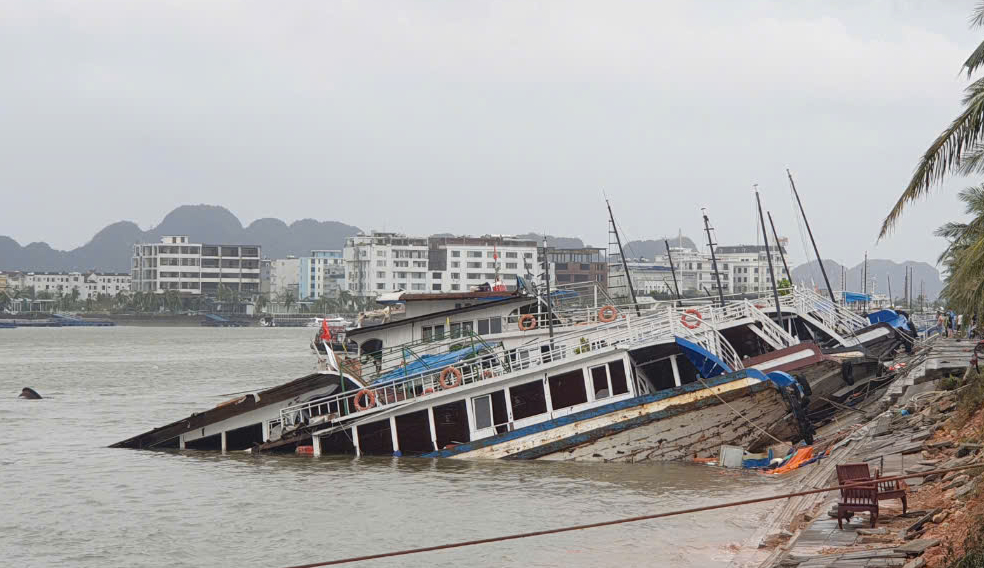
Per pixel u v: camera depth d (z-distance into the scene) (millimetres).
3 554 30422
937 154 18062
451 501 35062
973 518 21109
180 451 48125
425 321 48750
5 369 117938
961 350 67312
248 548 30500
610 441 40469
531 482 37469
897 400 45500
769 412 40188
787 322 58906
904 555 20734
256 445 46156
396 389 45156
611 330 45281
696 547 27656
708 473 38312
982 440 29078
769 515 30438
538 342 43062
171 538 31906
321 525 32719
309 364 129375
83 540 31953
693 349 40562
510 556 28000
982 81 18969
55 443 53125
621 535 29391
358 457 44031
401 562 28125
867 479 23828
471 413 42438
